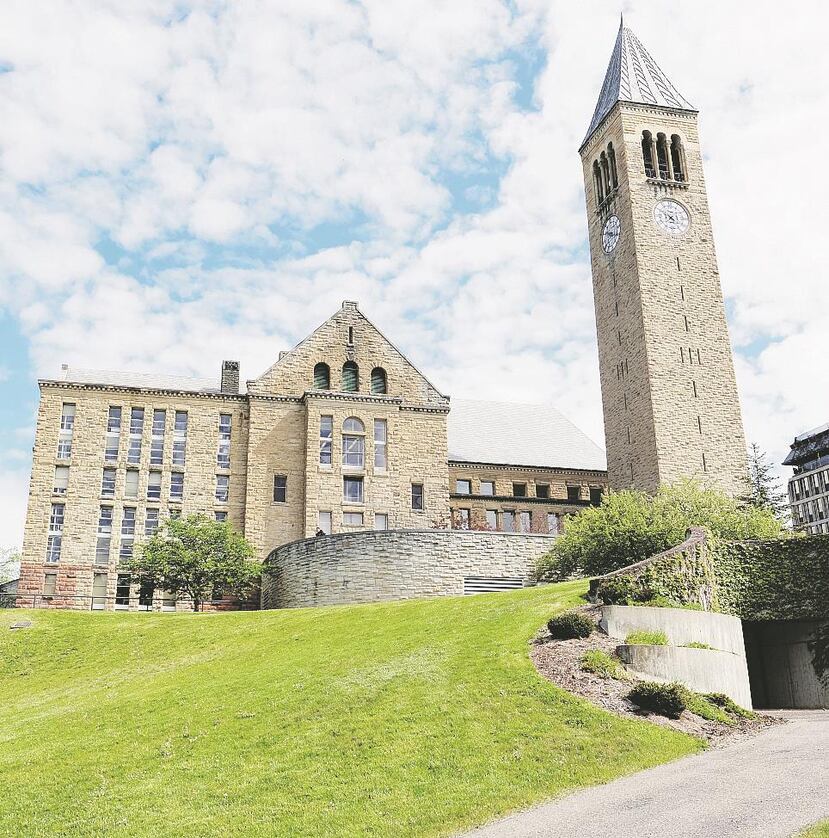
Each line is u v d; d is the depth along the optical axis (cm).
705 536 3697
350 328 7175
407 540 5112
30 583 6306
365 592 5125
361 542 5216
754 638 4041
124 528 6544
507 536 5234
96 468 6600
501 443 8231
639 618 2952
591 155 8138
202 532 5822
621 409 7269
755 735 2416
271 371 6931
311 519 6550
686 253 7350
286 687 2734
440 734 2259
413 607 3697
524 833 1717
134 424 6769
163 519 6141
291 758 2219
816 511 12275
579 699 2405
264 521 6612
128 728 2616
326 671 2838
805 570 3884
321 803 1983
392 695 2527
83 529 6475
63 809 2097
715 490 6125
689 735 2317
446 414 7119
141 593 6425
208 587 5709
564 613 2883
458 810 1897
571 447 8456
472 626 3078
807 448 12625
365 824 1873
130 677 3631
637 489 6962
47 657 4153
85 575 6394
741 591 3934
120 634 4347
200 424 6838
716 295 7294
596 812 1789
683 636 3023
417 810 1911
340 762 2169
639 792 1895
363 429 6856
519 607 3209
